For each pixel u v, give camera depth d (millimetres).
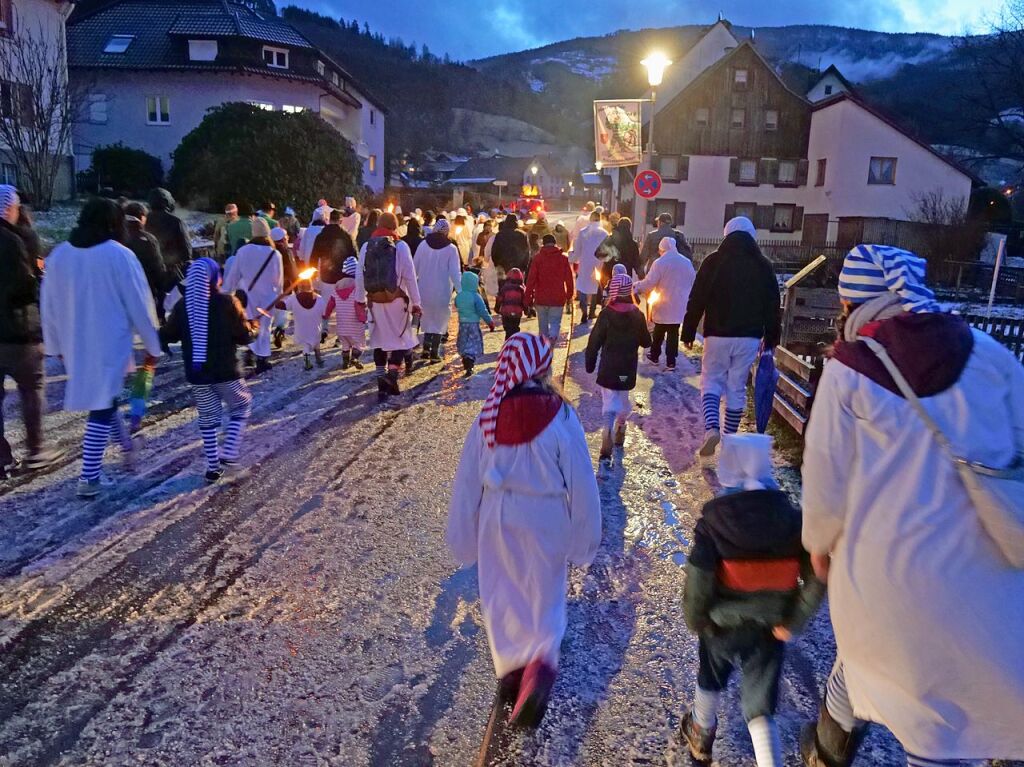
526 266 14445
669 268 10648
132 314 5707
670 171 41781
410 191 66000
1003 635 2055
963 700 2115
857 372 2270
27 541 5043
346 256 10875
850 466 2275
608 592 4633
